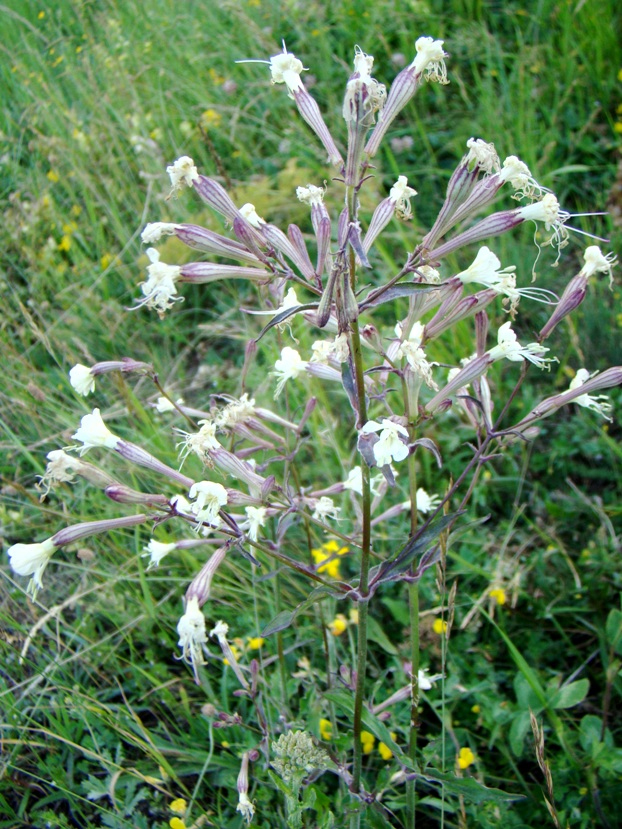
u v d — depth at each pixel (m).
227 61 0.50
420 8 0.51
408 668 0.22
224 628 0.22
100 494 0.30
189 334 0.39
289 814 0.18
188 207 0.42
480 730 0.26
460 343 0.35
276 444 0.22
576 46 0.48
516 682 0.25
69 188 0.43
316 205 0.16
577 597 0.28
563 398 0.19
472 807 0.23
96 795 0.23
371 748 0.24
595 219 0.41
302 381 0.33
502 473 0.33
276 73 0.16
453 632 0.27
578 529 0.31
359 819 0.20
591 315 0.36
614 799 0.23
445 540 0.18
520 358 0.18
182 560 0.29
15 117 0.49
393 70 0.49
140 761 0.24
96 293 0.39
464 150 0.44
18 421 0.33
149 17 0.53
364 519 0.17
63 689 0.23
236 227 0.16
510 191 0.41
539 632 0.27
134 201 0.43
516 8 0.52
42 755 0.25
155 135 0.44
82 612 0.28
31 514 0.30
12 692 0.25
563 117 0.46
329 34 0.52
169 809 0.23
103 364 0.19
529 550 0.30
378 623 0.28
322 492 0.22
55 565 0.29
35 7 0.57
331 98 0.47
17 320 0.38
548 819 0.23
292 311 0.16
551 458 0.32
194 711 0.26
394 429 0.16
